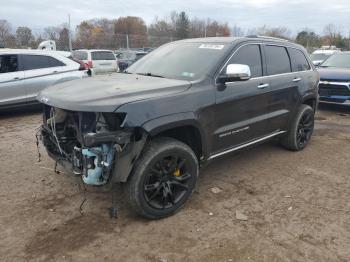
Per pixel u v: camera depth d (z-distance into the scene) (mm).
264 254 3262
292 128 5848
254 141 5020
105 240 3447
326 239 3498
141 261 3160
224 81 4250
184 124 3793
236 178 4902
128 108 3387
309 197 4383
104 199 4223
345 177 5031
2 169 5113
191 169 3979
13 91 8477
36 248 3316
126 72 5012
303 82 5820
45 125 4238
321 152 6109
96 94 3582
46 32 22078
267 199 4309
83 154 3432
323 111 9805
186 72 4375
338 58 10539
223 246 3369
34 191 4422
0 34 20859
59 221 3760
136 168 3555
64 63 9359
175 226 3695
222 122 4344
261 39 5145
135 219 3814
